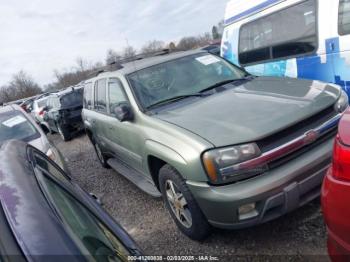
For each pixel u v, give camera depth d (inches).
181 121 128.3
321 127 118.0
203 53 189.0
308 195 113.3
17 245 37.7
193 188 113.8
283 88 142.0
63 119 452.4
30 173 60.1
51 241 39.2
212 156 107.9
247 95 140.4
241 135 109.5
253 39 240.7
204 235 125.6
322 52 188.4
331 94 130.6
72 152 374.9
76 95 467.8
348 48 173.3
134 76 169.9
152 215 162.9
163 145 126.3
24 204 45.7
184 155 114.4
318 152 113.9
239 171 106.3
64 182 77.1
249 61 249.6
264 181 105.8
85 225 54.9
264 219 107.7
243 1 245.4
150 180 157.6
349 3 168.6
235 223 108.3
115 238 64.9
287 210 108.4
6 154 68.4
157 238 140.9
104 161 249.6
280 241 118.2
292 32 205.8
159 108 149.8
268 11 222.5
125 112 153.1
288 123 112.3
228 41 269.9
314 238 115.2
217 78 169.8
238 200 104.3
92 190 221.1
